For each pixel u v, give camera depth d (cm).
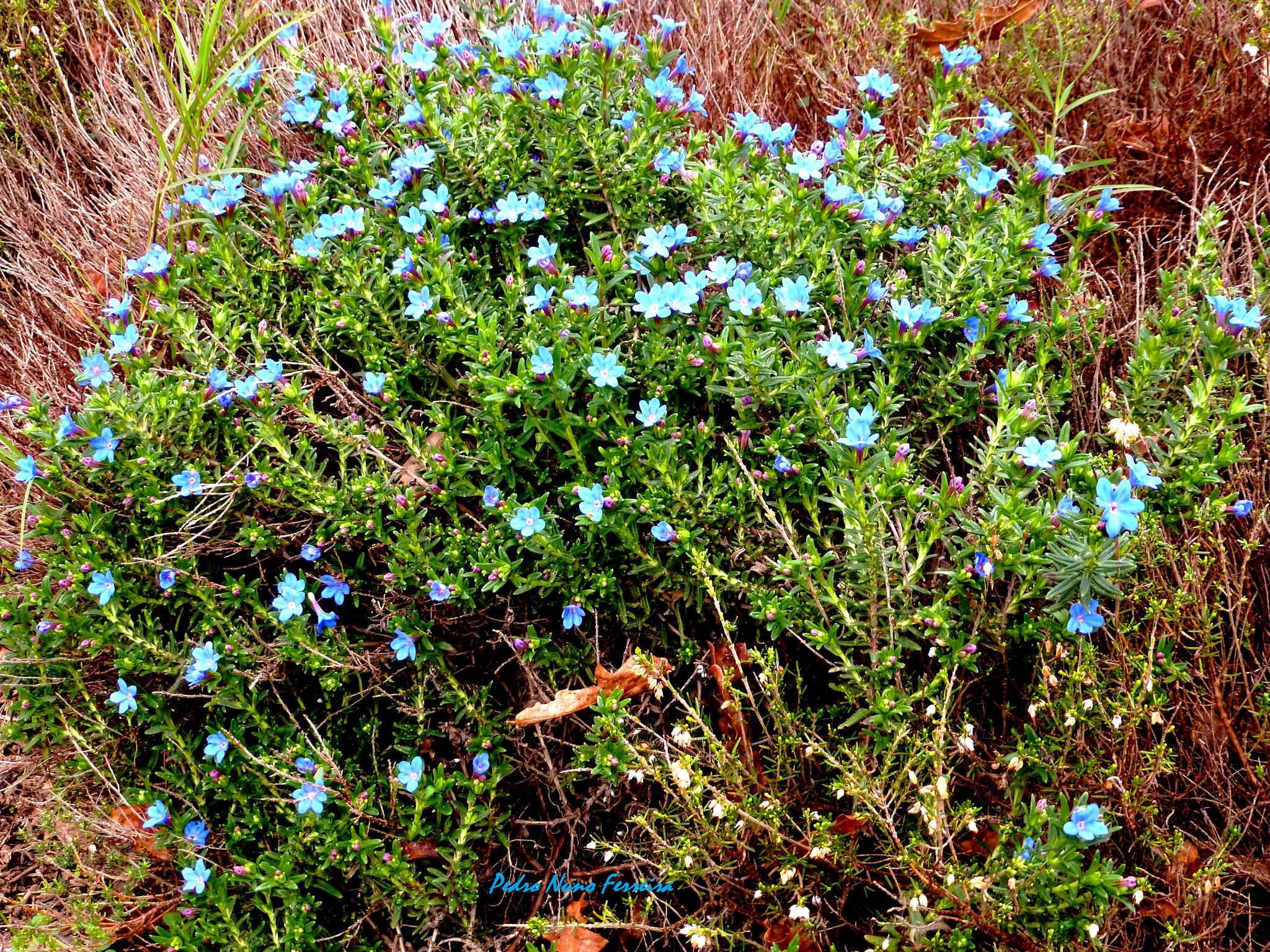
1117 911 43
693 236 59
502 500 50
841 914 45
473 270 56
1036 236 52
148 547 51
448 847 49
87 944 48
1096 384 53
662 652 51
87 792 52
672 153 58
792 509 51
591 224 58
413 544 49
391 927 49
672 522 48
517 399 47
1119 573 44
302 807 46
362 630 52
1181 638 48
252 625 50
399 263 51
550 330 50
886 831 44
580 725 50
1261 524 48
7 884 54
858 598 48
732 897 47
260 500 52
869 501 46
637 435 50
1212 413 48
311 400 52
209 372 53
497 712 50
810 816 44
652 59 57
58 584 51
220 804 51
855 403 50
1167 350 48
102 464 51
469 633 51
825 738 48
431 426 55
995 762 45
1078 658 45
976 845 46
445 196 54
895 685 45
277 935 46
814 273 53
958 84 57
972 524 45
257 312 57
